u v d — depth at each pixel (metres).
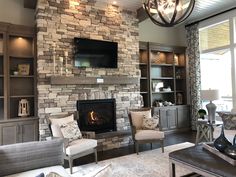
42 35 4.43
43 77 4.43
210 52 6.41
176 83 7.23
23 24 4.87
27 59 4.81
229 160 2.35
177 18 2.58
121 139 5.20
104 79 4.99
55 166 2.38
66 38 4.69
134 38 5.64
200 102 6.55
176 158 2.68
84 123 4.86
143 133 4.37
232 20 5.74
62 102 4.61
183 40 7.21
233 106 5.75
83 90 4.87
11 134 4.17
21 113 4.55
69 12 4.74
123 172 3.40
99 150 4.83
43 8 4.45
